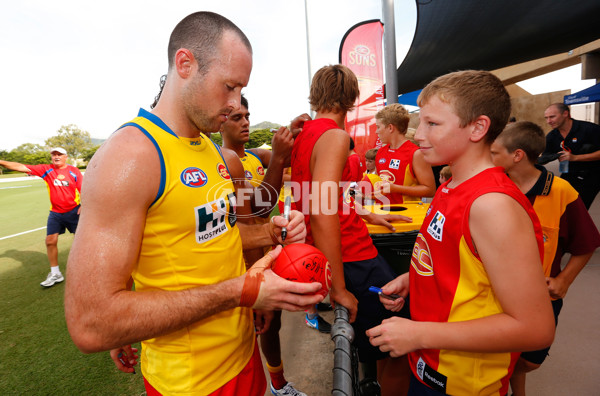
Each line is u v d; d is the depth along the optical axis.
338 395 0.71
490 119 0.84
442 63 9.27
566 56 11.59
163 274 0.87
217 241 0.96
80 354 2.64
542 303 0.72
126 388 2.24
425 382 1.03
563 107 3.72
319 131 1.26
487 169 0.86
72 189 4.14
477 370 0.90
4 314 3.35
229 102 0.88
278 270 0.96
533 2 5.61
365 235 1.55
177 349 0.92
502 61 9.31
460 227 0.83
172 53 0.87
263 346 1.93
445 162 0.92
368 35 5.09
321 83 1.38
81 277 0.65
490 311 0.82
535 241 0.73
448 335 0.81
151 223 0.82
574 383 1.93
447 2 5.91
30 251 5.77
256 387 1.14
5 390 2.25
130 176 0.72
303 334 2.82
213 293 0.78
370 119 5.21
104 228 0.69
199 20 0.83
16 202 13.56
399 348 0.87
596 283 3.06
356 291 1.50
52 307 3.48
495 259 0.73
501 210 0.73
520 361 1.61
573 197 1.50
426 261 1.01
